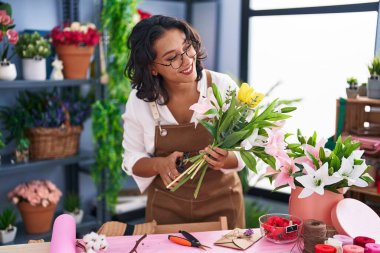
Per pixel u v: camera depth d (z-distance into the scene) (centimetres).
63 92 322
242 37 345
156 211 181
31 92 304
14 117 281
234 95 134
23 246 136
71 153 296
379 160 197
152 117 175
